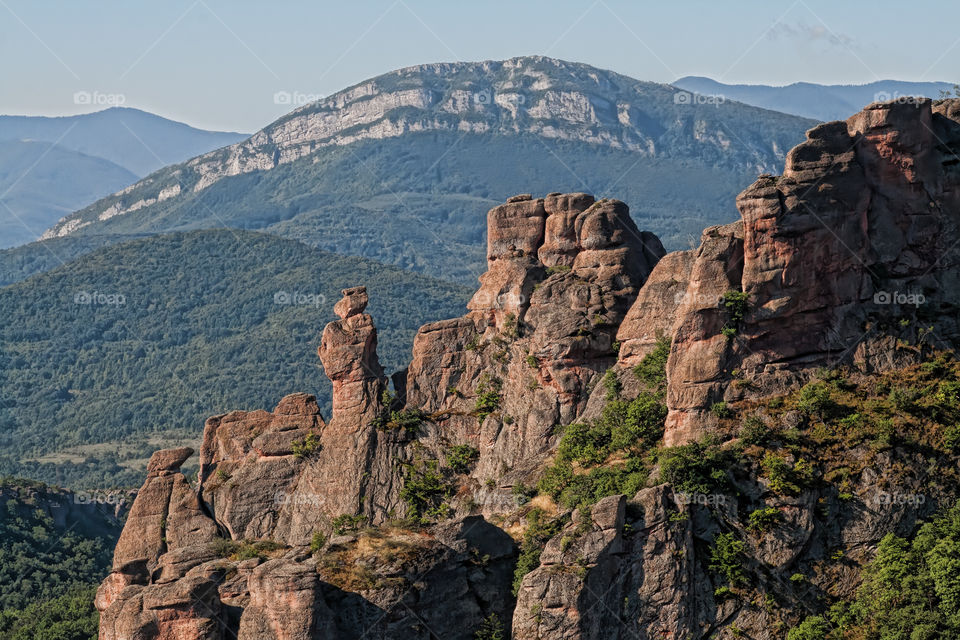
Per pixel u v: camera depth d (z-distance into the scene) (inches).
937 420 7470.5
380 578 7322.8
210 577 7539.4
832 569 7190.0
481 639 7357.3
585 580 6998.0
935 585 6998.0
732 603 7111.2
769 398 7578.7
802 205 7568.9
